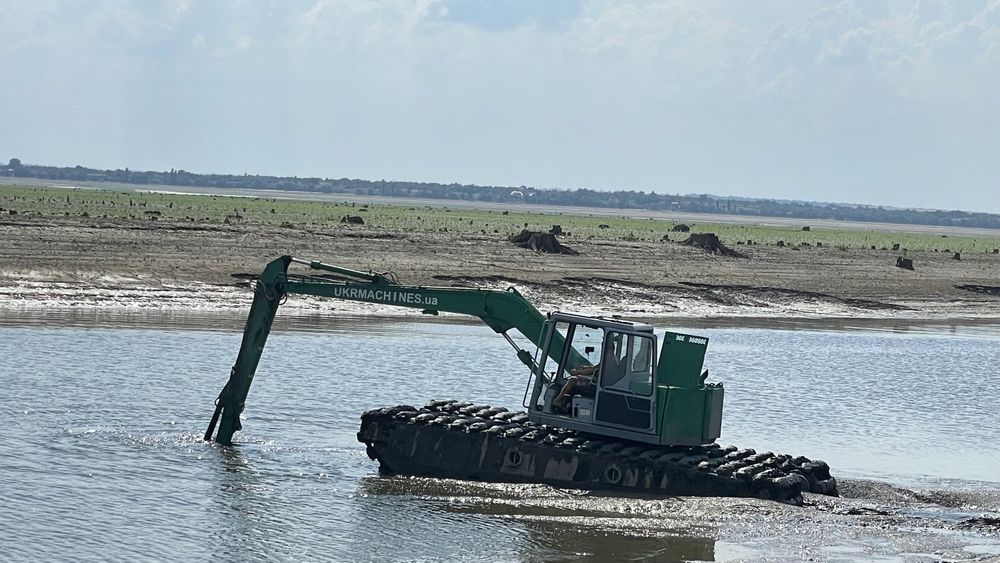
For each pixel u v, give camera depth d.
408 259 96.75
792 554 27.72
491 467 34.69
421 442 35.12
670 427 33.91
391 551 27.08
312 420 41.53
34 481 31.19
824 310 100.00
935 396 55.72
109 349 53.28
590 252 116.12
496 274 92.75
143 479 32.31
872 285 116.44
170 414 40.69
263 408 42.94
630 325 34.34
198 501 30.52
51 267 73.62
